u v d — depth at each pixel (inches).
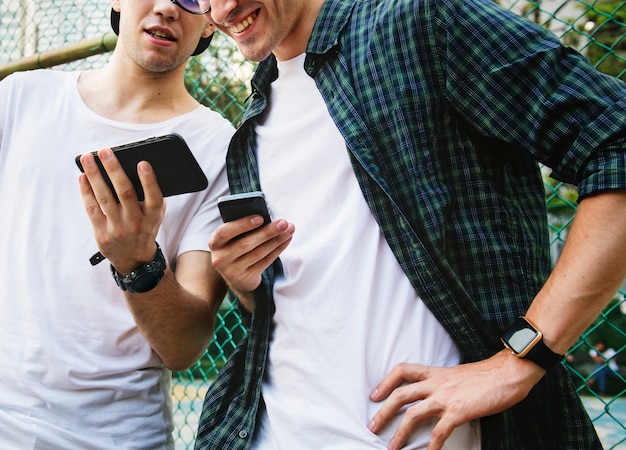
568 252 49.2
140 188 56.6
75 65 118.2
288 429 55.4
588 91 49.4
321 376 54.2
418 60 55.3
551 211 99.6
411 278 52.9
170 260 74.2
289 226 54.9
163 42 75.2
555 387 52.8
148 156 54.0
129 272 62.4
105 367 68.9
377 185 54.5
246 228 54.1
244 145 65.4
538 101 50.7
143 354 71.3
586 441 52.5
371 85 56.5
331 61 59.6
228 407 61.2
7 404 67.9
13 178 73.8
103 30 115.8
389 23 57.3
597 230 47.8
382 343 53.4
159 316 66.1
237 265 56.9
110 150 53.9
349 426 52.4
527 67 51.6
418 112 54.4
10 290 70.7
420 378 51.1
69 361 68.1
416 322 53.1
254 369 60.1
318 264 55.9
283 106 62.6
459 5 54.9
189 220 74.9
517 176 56.3
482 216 53.2
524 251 53.2
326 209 57.2
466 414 47.8
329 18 60.9
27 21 125.4
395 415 51.9
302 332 55.9
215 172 75.7
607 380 210.7
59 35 120.7
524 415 52.4
